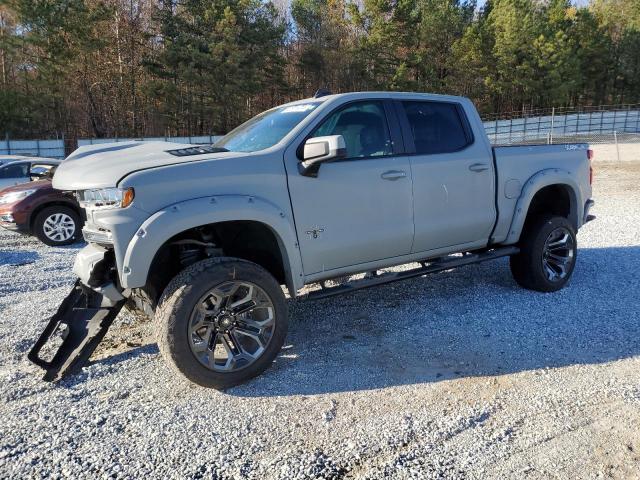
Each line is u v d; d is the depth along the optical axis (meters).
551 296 5.28
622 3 67.31
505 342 4.17
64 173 3.71
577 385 3.44
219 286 3.40
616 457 2.70
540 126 46.00
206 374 3.38
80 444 2.91
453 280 5.95
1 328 4.71
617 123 48.03
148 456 2.79
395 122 4.39
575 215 5.61
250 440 2.92
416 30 51.91
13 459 2.78
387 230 4.24
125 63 40.25
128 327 4.66
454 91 53.84
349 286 4.20
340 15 53.66
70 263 7.45
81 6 35.03
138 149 4.02
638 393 3.32
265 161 3.70
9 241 9.41
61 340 4.40
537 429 2.96
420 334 4.39
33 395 3.48
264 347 3.60
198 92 40.62
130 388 3.56
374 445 2.84
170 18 38.75
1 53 36.91
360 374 3.70
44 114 38.66
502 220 5.00
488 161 4.86
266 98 48.62
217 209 3.40
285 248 3.73
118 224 3.23
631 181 15.68
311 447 2.84
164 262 3.77
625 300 5.09
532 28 51.59
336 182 3.96
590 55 58.84
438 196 4.52
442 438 2.90
